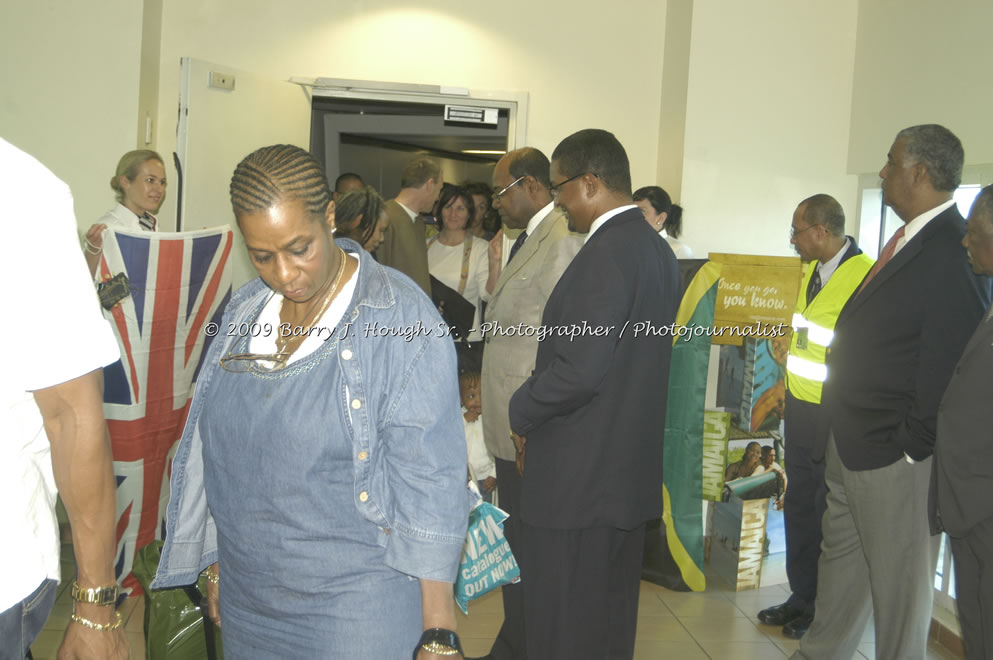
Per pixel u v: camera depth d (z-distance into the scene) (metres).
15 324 1.02
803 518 3.27
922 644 2.39
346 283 1.28
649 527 3.75
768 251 4.46
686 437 3.63
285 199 1.15
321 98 4.75
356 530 1.25
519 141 4.71
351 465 1.24
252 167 1.16
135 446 3.08
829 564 2.67
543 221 2.75
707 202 4.40
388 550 1.25
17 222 1.02
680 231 4.21
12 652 1.04
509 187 2.83
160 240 3.00
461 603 2.04
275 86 4.43
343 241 1.36
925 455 2.25
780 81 4.41
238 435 1.27
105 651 1.20
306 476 1.23
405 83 4.61
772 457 3.81
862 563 2.60
